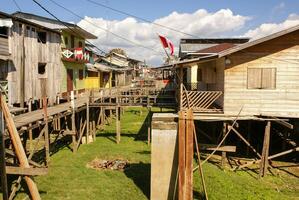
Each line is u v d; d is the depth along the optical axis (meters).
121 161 17.47
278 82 16.19
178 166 11.43
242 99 16.42
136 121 30.31
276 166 17.05
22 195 12.30
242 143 20.59
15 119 15.45
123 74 59.97
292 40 15.95
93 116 22.86
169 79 44.03
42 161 16.78
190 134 10.88
